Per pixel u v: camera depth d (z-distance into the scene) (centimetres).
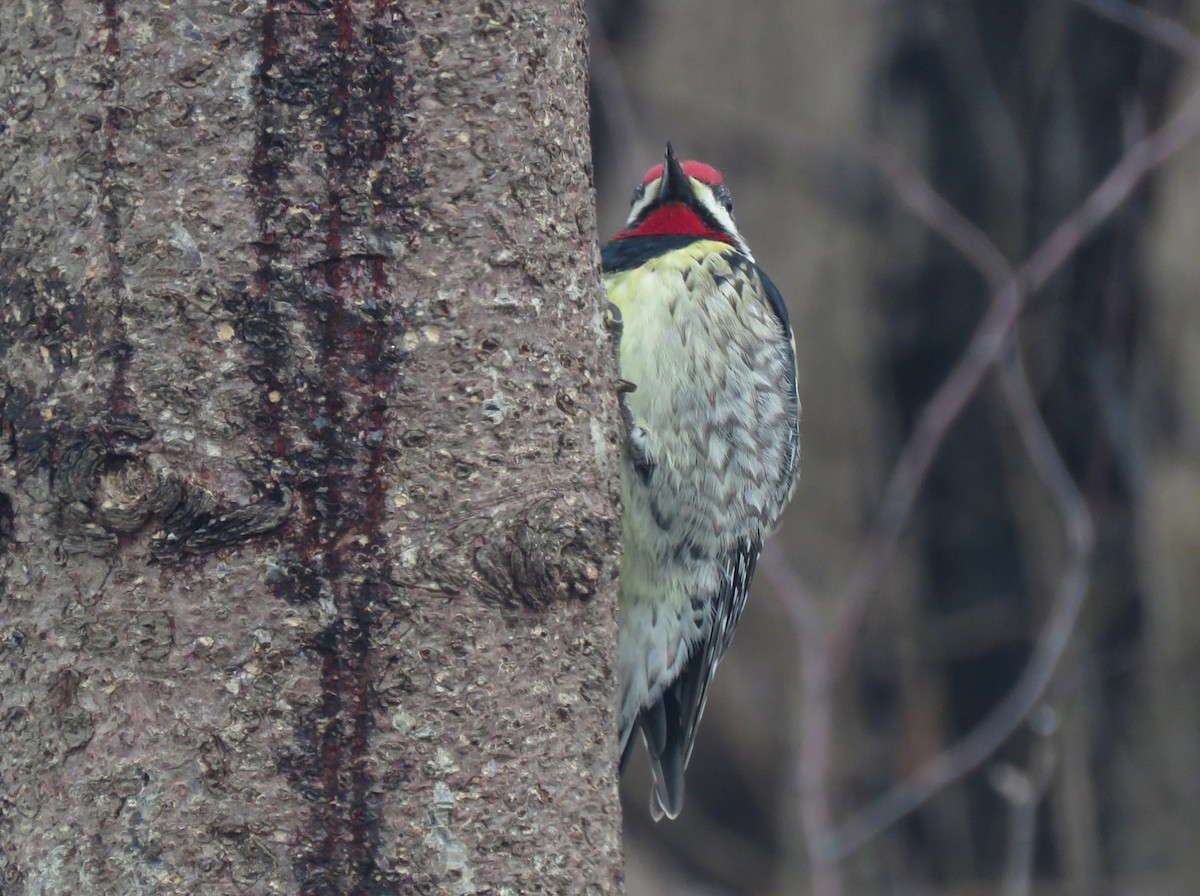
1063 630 1103
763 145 1555
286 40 436
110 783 422
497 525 450
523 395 461
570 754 459
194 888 420
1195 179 1461
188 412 430
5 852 431
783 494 922
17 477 434
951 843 1523
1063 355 1490
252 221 434
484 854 439
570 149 488
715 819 1596
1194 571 1480
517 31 464
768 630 1557
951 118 1520
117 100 432
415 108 448
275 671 428
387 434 442
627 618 862
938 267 1533
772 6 1548
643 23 1532
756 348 840
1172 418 1488
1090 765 1502
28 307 437
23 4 441
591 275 498
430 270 449
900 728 1528
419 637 438
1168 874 1474
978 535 1527
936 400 1121
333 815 428
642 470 816
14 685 433
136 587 427
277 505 431
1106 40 1471
